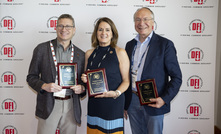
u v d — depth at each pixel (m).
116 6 2.76
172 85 1.93
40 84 1.93
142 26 2.07
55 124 2.01
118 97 1.93
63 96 1.96
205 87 2.84
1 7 2.72
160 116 2.03
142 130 2.26
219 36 3.18
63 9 2.74
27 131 2.89
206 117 2.88
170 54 1.96
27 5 2.72
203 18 2.77
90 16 2.76
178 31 2.79
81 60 2.10
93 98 1.96
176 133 2.92
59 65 1.95
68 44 2.09
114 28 1.97
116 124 1.90
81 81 2.09
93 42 2.05
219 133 3.15
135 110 2.19
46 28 2.76
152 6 2.77
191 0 2.75
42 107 2.00
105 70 1.91
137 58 2.16
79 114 2.09
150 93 1.96
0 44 2.76
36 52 2.03
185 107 2.89
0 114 2.86
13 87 2.83
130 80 2.12
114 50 1.97
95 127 1.97
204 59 2.81
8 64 2.79
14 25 2.74
